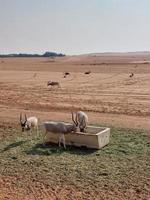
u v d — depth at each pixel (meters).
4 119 25.14
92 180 13.78
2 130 22.00
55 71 85.19
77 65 122.81
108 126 22.23
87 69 91.94
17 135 20.66
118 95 38.50
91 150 17.56
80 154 17.00
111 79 58.94
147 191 12.70
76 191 12.84
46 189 13.10
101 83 52.38
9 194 12.73
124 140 19.06
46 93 41.06
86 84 51.22
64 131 17.86
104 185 13.29
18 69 95.44
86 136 17.67
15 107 31.05
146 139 19.17
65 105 31.81
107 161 15.88
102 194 12.52
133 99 35.28
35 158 16.56
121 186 13.18
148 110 28.59
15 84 52.00
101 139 17.72
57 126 17.88
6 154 17.31
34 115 26.67
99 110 28.94
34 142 19.12
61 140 18.09
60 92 41.91
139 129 21.36
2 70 89.31
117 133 20.52
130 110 28.72
